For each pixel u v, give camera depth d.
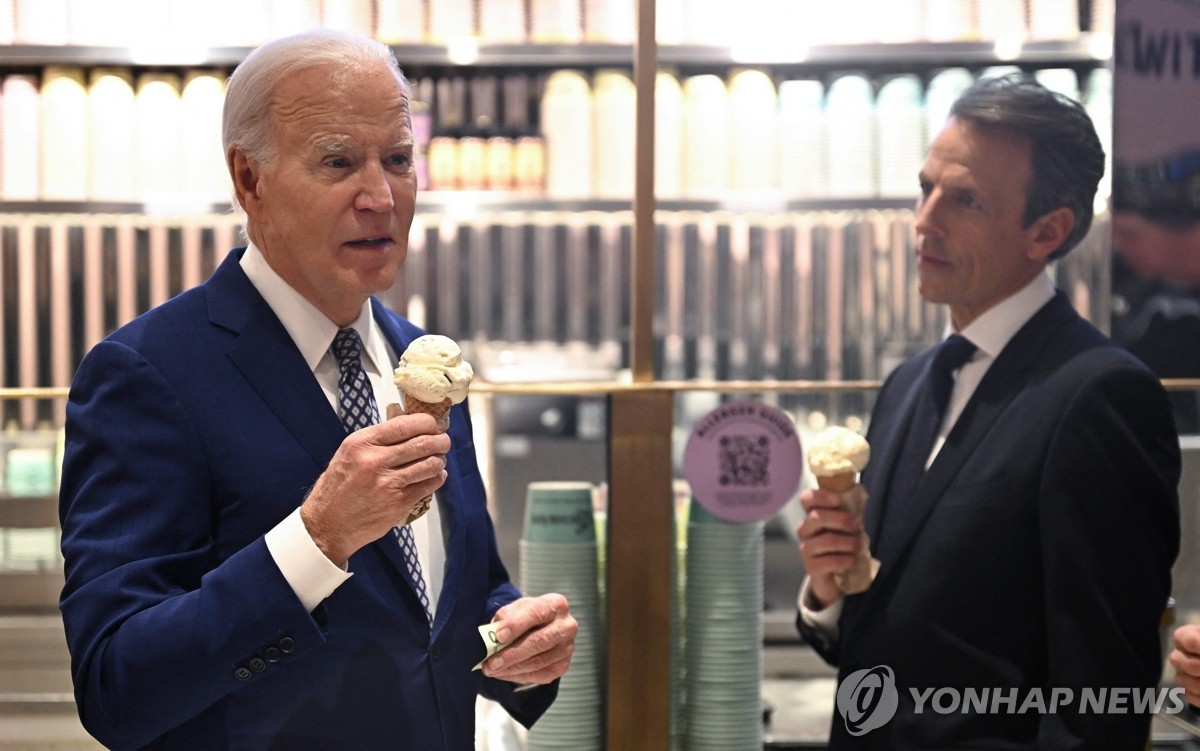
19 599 1.55
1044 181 1.61
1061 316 1.61
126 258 2.91
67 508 1.22
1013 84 1.62
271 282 1.32
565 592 1.63
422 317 3.06
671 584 1.63
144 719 1.13
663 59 2.69
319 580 1.14
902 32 2.23
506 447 1.80
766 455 1.64
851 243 2.21
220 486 1.23
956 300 1.63
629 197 3.01
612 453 1.62
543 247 3.05
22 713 1.55
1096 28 1.70
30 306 2.89
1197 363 1.62
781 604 1.64
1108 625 1.56
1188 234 1.62
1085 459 1.56
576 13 2.97
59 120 2.86
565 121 3.02
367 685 1.26
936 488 1.58
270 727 1.23
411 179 1.29
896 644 1.58
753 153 2.68
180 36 2.84
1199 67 1.65
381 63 1.27
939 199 1.64
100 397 1.22
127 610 1.14
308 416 1.28
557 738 1.62
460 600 1.36
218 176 2.91
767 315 2.63
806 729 1.63
